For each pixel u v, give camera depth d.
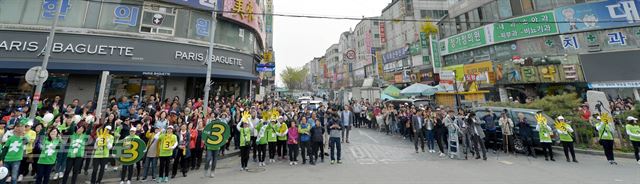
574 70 16.80
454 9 24.88
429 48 28.86
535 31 18.50
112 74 11.48
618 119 9.88
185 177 7.13
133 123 8.00
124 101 10.16
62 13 11.49
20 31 10.74
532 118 9.48
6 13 10.90
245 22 16.47
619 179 6.25
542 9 18.36
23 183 6.23
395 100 18.36
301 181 6.41
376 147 11.24
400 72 32.09
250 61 17.27
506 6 20.20
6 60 10.10
